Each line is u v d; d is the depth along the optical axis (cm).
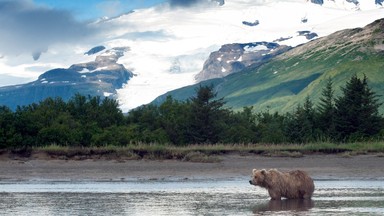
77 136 6225
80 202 3344
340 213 2866
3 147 5719
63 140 6141
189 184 4434
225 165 5312
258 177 3384
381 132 7631
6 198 3547
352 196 3584
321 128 8125
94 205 3212
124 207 3120
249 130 7450
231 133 7338
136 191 3947
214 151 5822
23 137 5909
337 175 4953
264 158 5647
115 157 5588
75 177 4816
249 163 5409
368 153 5853
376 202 3300
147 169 5131
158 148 5744
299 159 5622
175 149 5734
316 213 2869
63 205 3206
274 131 7594
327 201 3341
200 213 2883
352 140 7400
